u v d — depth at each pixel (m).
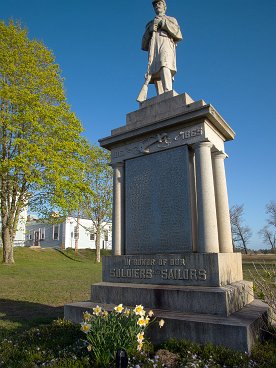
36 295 11.68
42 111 20.97
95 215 36.09
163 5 9.49
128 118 8.55
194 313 5.73
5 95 20.61
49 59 24.56
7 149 21.55
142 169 7.88
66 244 48.97
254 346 4.97
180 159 7.25
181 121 7.21
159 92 9.09
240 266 7.21
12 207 23.06
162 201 7.34
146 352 4.93
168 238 7.07
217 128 7.62
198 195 6.73
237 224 64.06
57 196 22.17
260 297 6.62
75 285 14.12
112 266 7.56
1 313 8.86
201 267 6.23
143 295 6.52
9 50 22.88
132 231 7.70
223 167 7.83
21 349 5.37
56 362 4.61
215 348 4.81
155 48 9.17
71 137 22.94
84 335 5.77
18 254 31.20
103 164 34.31
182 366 4.36
